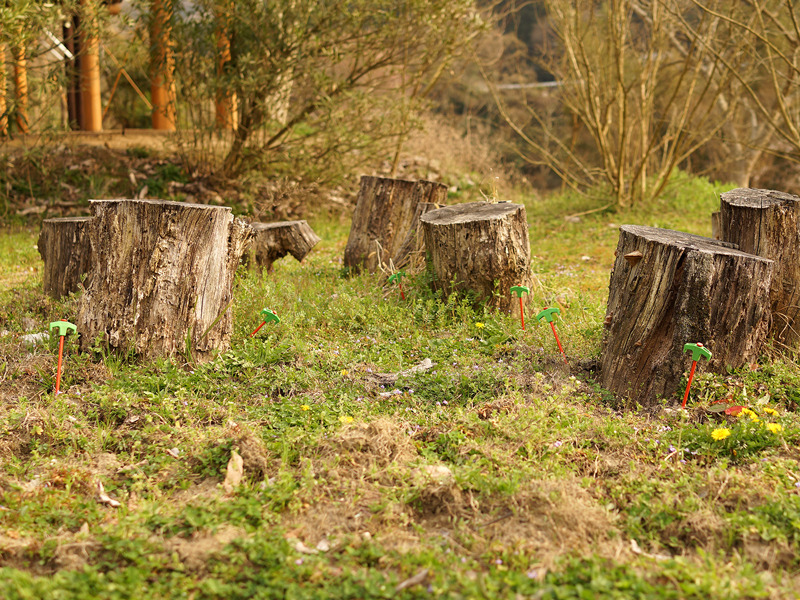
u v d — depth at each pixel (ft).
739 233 15.79
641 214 37.32
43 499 10.36
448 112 68.80
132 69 46.88
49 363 14.82
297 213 39.24
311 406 13.35
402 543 9.32
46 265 20.76
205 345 15.34
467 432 12.28
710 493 10.41
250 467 11.18
